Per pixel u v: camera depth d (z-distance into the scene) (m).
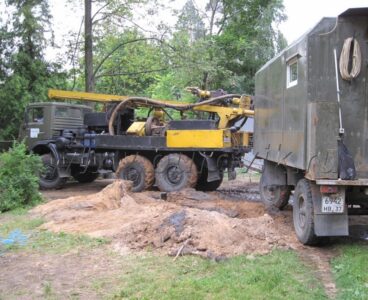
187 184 12.84
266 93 9.74
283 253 6.49
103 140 13.87
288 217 9.37
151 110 14.31
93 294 5.13
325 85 6.64
